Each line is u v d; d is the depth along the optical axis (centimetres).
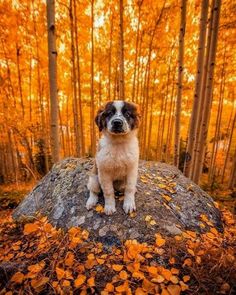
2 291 53
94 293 51
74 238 65
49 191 99
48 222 79
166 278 53
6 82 265
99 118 73
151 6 236
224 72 263
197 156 158
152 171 101
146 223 69
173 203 81
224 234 77
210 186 248
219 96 317
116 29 272
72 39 216
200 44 131
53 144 132
